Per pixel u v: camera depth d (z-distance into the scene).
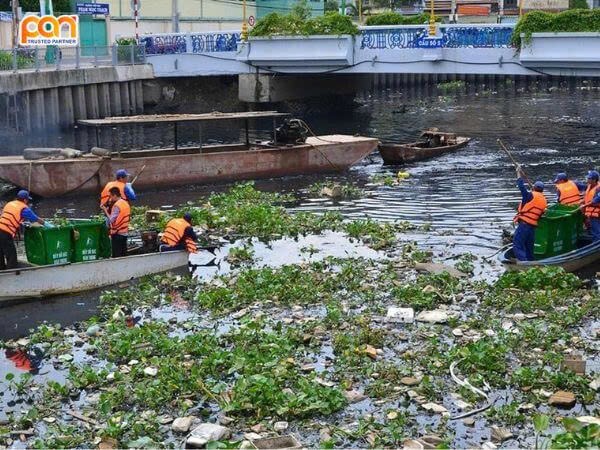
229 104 46.28
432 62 34.53
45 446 9.52
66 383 11.35
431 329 13.09
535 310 13.94
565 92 57.12
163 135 39.03
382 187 25.77
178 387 10.95
